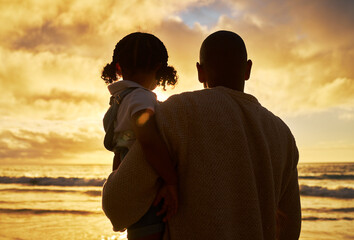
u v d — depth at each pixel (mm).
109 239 9266
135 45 1577
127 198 1214
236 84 1412
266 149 1297
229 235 1177
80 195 21844
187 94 1292
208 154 1206
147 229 1247
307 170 51031
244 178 1228
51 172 56688
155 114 1252
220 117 1249
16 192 23688
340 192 22109
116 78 1715
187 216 1195
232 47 1397
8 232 9977
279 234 1515
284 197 1493
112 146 1497
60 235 9672
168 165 1208
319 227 11320
